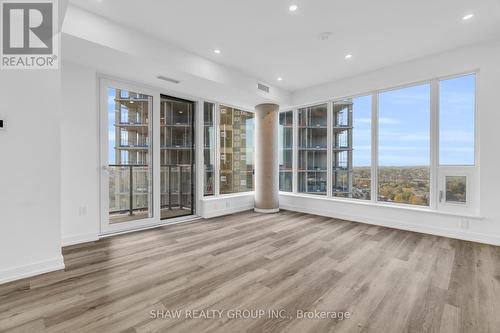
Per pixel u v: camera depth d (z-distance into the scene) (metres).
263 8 2.51
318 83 4.83
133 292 2.00
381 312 1.75
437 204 3.69
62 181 3.04
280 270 2.43
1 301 1.85
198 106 4.76
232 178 5.56
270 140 5.23
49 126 2.35
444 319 1.66
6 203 2.14
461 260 2.67
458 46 3.32
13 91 2.17
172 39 3.11
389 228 3.99
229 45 3.29
